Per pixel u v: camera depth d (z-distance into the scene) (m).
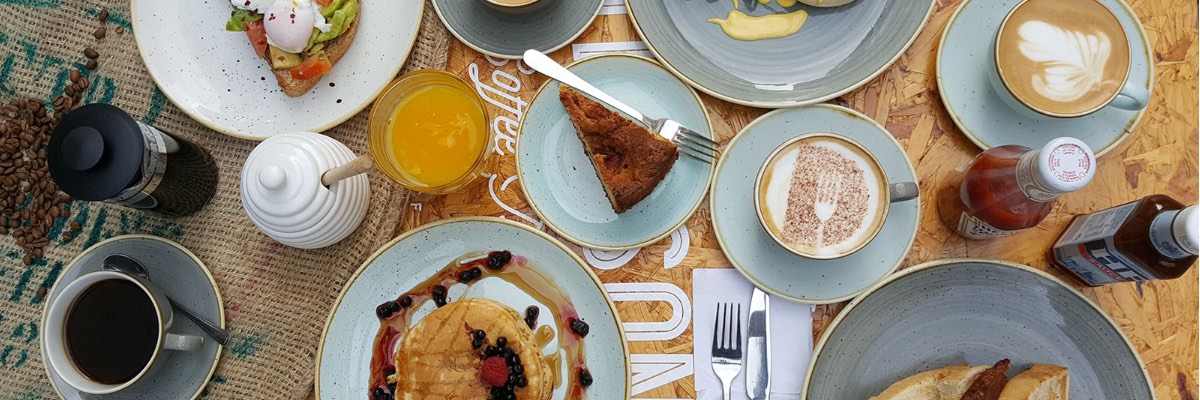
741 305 0.68
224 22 0.74
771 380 0.67
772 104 0.67
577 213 0.69
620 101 0.70
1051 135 0.66
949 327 0.65
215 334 0.70
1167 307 0.66
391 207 0.70
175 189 0.69
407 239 0.69
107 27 0.74
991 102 0.67
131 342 0.67
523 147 0.69
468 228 0.69
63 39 0.74
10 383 0.72
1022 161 0.58
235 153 0.73
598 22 0.71
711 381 0.67
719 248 0.69
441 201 0.71
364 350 0.69
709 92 0.68
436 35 0.71
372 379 0.69
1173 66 0.67
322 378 0.68
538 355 0.67
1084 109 0.64
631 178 0.67
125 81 0.74
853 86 0.67
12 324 0.73
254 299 0.71
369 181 0.70
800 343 0.67
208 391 0.71
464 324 0.67
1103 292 0.66
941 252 0.68
